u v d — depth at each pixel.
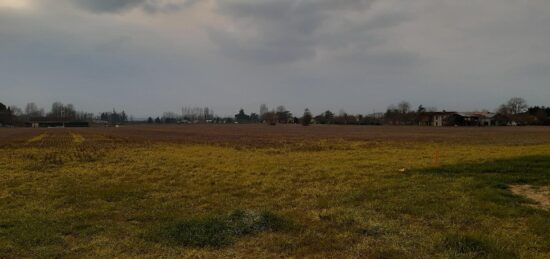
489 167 14.05
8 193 12.23
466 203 9.34
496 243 6.61
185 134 71.25
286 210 9.56
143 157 25.11
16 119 172.38
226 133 75.44
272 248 6.78
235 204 10.46
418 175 13.56
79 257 6.53
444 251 6.35
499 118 136.25
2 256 6.57
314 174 15.45
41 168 19.28
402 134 66.44
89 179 15.11
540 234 7.09
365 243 6.93
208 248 6.83
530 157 15.94
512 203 9.22
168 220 8.84
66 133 82.06
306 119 157.25
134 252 6.73
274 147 35.19
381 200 10.09
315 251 6.63
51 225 8.44
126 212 9.71
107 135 68.81
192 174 16.22
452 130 88.06
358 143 40.19
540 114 135.88
